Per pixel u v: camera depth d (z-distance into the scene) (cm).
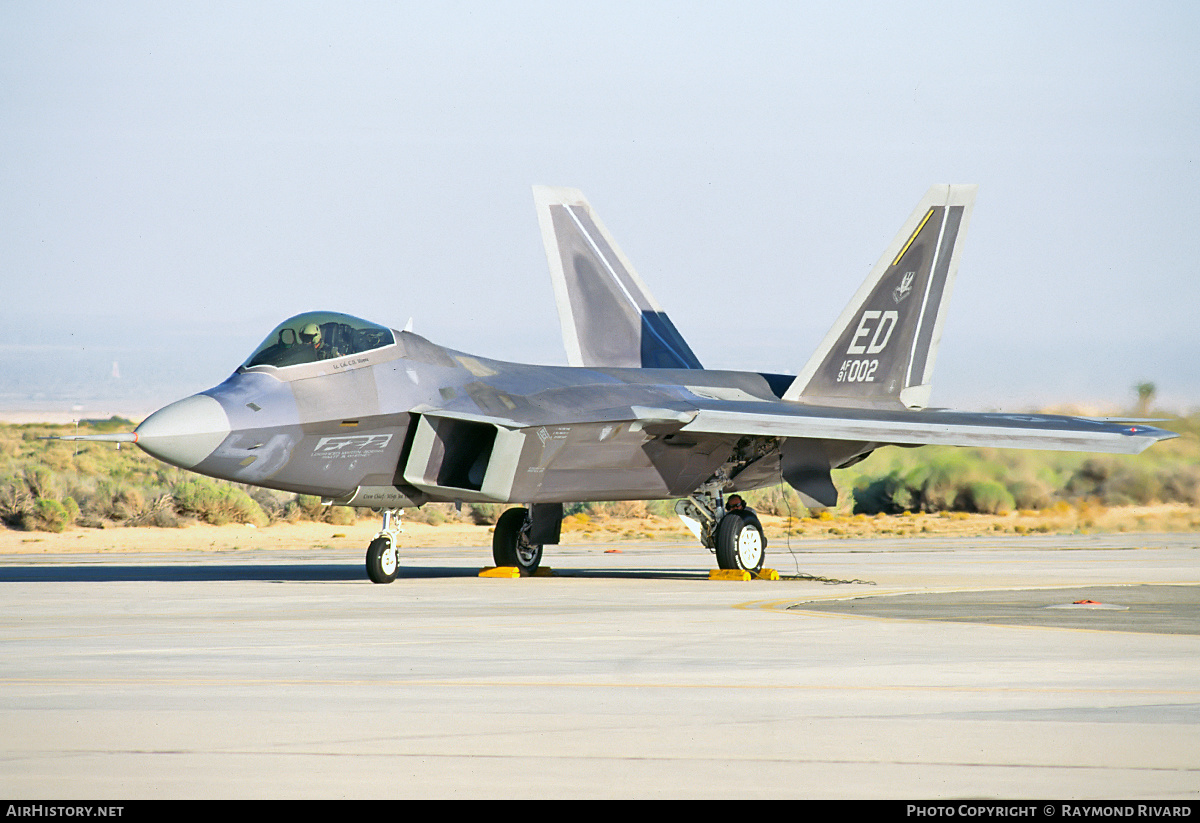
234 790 2120
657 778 2200
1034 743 2466
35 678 3259
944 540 14612
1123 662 3566
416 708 2830
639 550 12144
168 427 5997
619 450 7319
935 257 9081
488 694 3017
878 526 18575
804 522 19812
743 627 4522
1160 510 19725
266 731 2572
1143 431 7756
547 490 7138
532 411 7012
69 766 2278
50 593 6203
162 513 17025
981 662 3559
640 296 10175
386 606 5412
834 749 2416
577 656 3697
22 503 15938
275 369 6412
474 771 2247
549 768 2269
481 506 19650
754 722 2670
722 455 7738
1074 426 7800
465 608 5312
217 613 5075
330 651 3819
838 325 8644
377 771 2245
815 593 6256
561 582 7112
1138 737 2520
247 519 17838
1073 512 19838
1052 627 4528
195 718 2708
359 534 16075
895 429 7381
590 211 10225
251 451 6194
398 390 6688
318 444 6394
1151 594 6212
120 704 2877
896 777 2206
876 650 3834
